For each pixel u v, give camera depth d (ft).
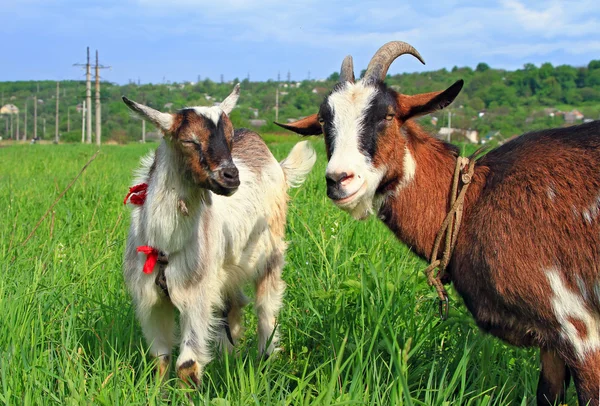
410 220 5.63
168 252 5.69
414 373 5.72
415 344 6.03
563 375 5.41
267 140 40.19
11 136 122.11
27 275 6.90
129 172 18.90
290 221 8.74
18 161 26.00
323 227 8.73
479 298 5.30
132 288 5.92
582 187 4.98
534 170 5.17
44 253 7.89
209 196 5.86
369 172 5.37
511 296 5.08
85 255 7.80
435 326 6.15
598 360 4.98
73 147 43.93
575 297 4.95
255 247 6.88
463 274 5.37
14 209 10.39
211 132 5.55
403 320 6.28
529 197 5.10
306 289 7.19
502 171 5.32
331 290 6.75
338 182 5.29
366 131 5.38
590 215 4.91
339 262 7.65
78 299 6.75
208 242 5.96
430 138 5.73
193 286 5.82
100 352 5.82
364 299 6.42
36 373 5.27
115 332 6.17
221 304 6.40
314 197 11.07
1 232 8.58
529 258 5.01
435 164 5.62
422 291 6.97
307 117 6.10
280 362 6.30
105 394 5.00
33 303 6.26
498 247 5.11
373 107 5.40
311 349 6.57
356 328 6.45
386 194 5.64
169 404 5.55
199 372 5.78
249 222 6.70
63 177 17.29
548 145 5.26
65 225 9.30
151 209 5.68
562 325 4.98
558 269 4.96
